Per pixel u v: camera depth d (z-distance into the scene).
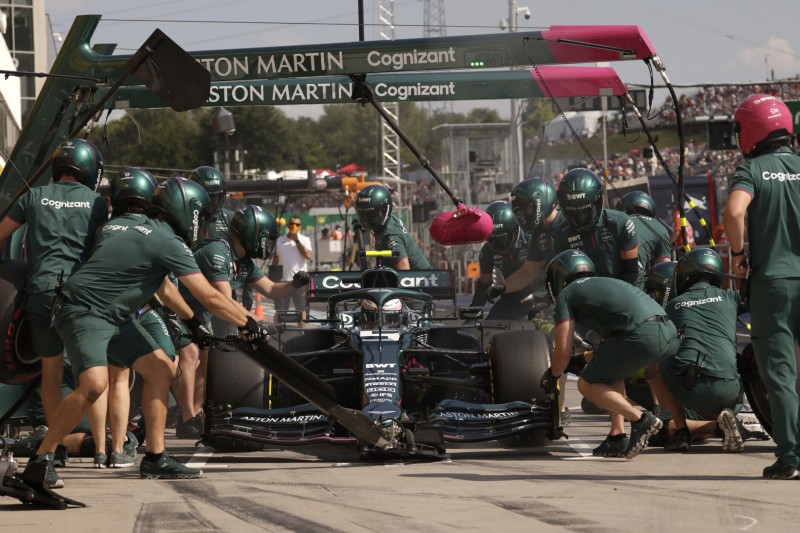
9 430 15.80
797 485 10.30
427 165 18.89
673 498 9.58
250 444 15.14
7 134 48.00
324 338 17.25
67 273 12.07
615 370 12.95
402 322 15.81
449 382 14.94
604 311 12.85
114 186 12.82
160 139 141.38
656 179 46.88
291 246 30.25
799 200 10.76
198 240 11.59
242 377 14.36
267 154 159.50
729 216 10.70
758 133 11.11
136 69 14.34
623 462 12.81
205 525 8.45
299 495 10.21
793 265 10.66
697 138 69.25
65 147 12.72
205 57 18.69
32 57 68.88
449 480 11.19
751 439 14.93
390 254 18.33
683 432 13.91
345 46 18.64
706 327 13.90
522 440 14.88
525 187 18.73
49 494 9.67
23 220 12.34
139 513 9.20
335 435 14.38
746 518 8.42
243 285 19.94
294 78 20.77
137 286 10.73
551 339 18.00
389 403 13.26
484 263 22.03
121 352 11.80
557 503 9.35
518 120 64.62
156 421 11.94
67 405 10.22
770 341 10.73
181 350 17.39
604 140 52.66
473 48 18.89
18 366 12.02
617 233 17.81
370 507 9.30
